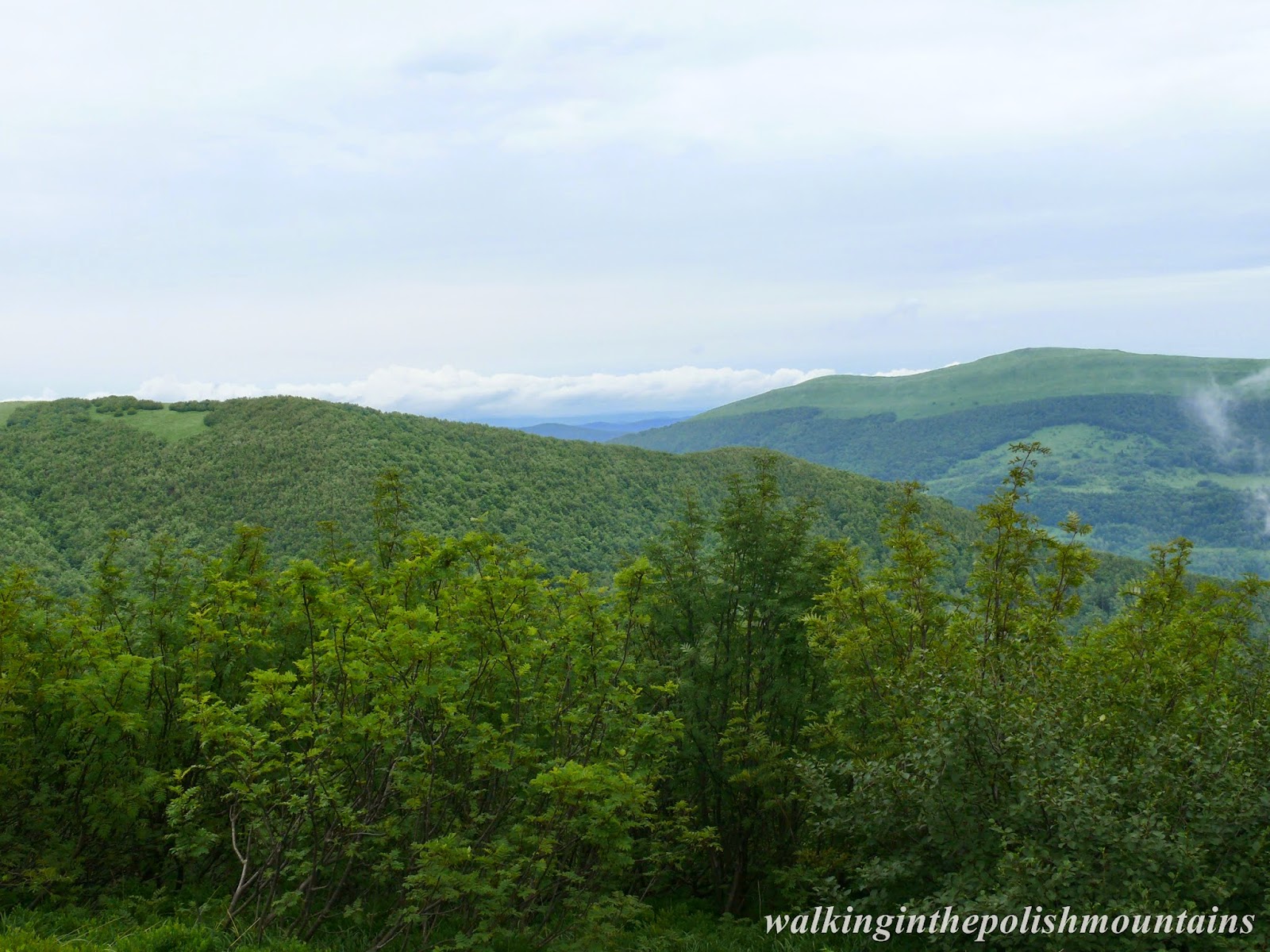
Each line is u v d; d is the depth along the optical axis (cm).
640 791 799
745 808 1234
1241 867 663
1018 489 984
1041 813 696
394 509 1174
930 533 1081
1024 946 661
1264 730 788
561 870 898
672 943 908
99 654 868
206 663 936
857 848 892
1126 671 971
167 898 875
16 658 848
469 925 822
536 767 862
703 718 1229
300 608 912
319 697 783
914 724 841
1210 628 1012
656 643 1304
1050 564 998
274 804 750
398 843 870
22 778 854
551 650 942
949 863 764
